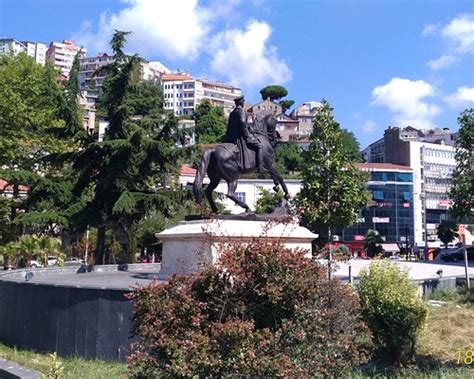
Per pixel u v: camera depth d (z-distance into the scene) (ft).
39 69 111.86
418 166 272.92
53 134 87.51
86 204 83.66
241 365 15.51
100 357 28.09
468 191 47.65
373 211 236.84
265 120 41.60
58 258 86.07
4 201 99.96
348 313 19.39
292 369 16.01
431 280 50.11
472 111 48.42
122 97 84.23
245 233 34.35
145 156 80.07
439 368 23.39
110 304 28.35
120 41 85.56
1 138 99.30
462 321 35.78
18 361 27.91
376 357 26.37
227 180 38.93
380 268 28.02
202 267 20.83
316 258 20.70
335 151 52.85
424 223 237.45
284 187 41.70
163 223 103.86
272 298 17.42
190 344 16.15
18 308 33.22
